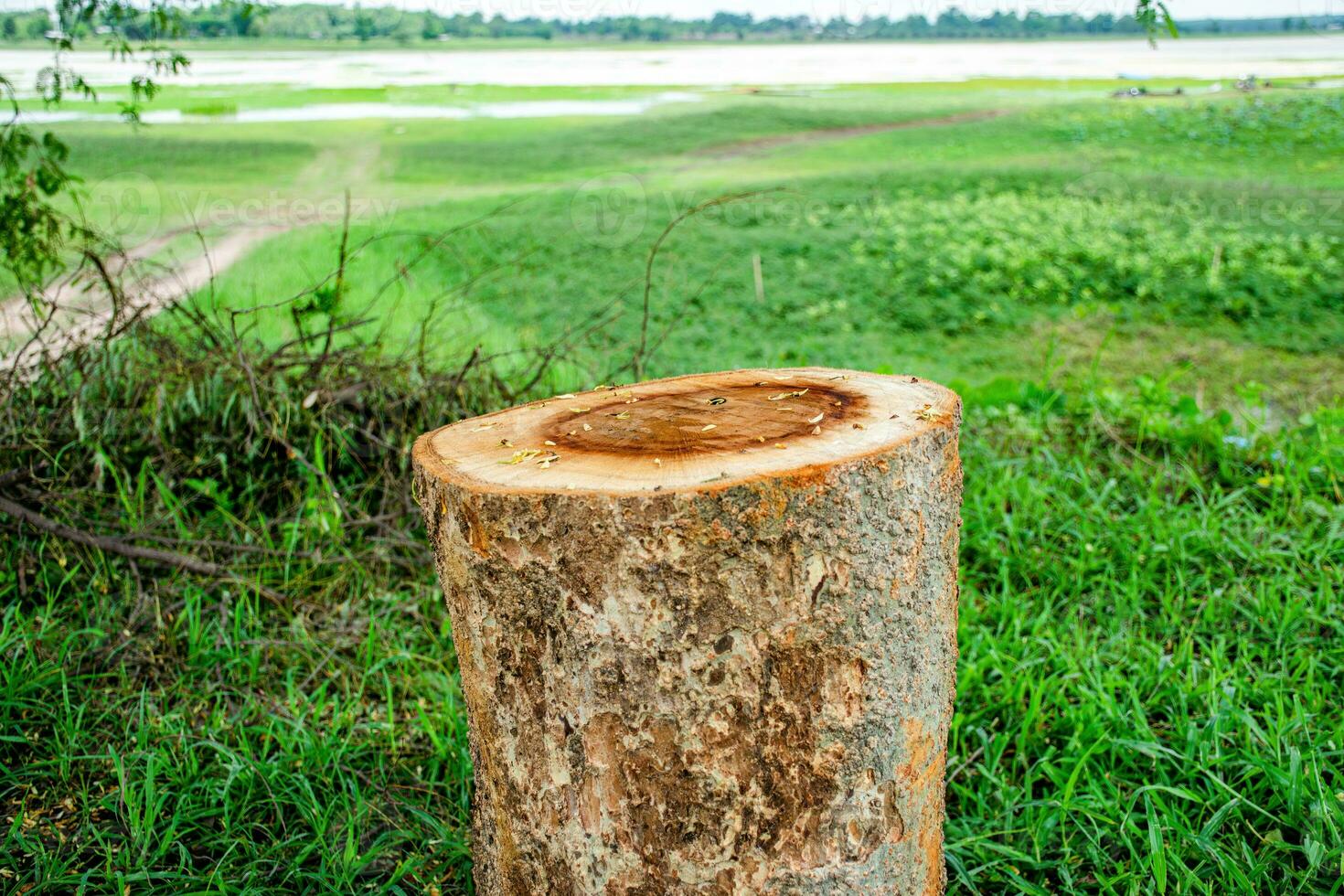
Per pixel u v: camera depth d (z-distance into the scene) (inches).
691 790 56.4
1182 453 155.7
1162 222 279.0
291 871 76.9
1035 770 88.0
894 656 59.3
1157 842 73.5
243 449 134.4
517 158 326.3
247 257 255.0
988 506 141.1
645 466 56.8
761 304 247.8
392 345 187.0
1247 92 342.0
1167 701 97.3
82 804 84.5
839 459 55.2
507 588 56.7
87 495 122.7
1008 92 365.7
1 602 115.1
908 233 281.0
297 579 119.2
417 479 63.1
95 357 131.1
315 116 343.6
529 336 219.8
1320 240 262.8
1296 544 125.4
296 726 92.4
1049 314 245.4
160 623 107.0
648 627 54.3
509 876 63.6
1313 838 75.2
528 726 58.9
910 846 63.1
